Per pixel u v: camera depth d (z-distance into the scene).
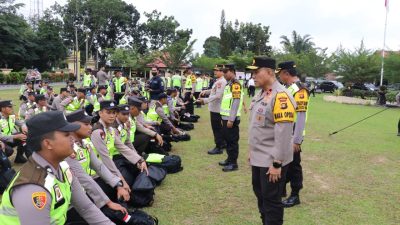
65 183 2.17
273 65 3.38
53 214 1.99
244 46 53.22
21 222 1.83
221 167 6.58
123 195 3.63
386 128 12.23
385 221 4.39
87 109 10.59
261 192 3.60
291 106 3.23
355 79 30.17
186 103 12.58
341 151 8.23
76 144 3.50
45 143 1.99
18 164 6.62
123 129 4.93
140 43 59.09
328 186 5.69
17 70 42.00
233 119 6.19
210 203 4.86
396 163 7.20
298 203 4.89
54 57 45.97
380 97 22.72
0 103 6.48
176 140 8.83
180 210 4.60
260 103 3.46
